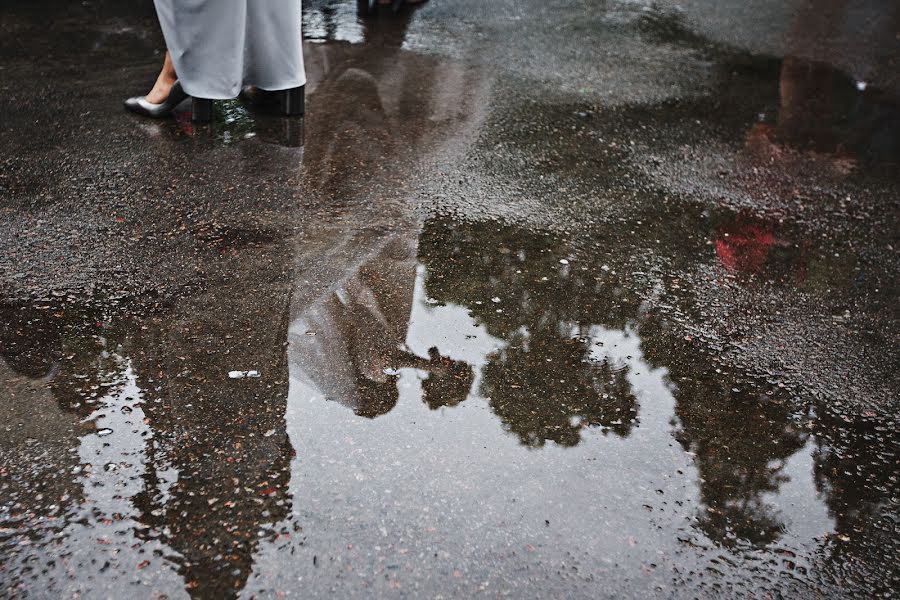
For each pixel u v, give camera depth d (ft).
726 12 23.88
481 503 6.77
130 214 10.75
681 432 7.84
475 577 6.11
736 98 17.33
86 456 6.91
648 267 10.66
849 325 9.86
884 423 8.25
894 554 6.75
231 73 13.28
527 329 9.12
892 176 14.26
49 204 10.84
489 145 13.93
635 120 15.70
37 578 5.85
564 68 18.29
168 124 13.58
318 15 20.40
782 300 10.25
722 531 6.79
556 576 6.20
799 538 6.81
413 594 5.94
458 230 11.04
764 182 13.60
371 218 11.15
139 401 7.55
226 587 5.88
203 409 7.50
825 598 6.31
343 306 9.18
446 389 8.06
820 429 8.08
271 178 12.03
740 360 9.00
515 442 7.48
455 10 22.08
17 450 6.91
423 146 13.62
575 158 13.78
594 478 7.17
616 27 21.77
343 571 6.06
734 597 6.22
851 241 11.97
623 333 9.25
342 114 14.60
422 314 9.18
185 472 6.82
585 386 8.32
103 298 8.98
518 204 11.97
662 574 6.33
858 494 7.34
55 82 15.05
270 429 7.34
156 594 5.80
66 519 6.32
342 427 7.43
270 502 6.59
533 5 23.27
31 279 9.21
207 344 8.36
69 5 19.63
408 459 7.15
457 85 16.62
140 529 6.29
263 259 9.95
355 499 6.68
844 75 19.16
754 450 7.72
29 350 8.11
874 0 25.84
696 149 14.64
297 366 8.15
